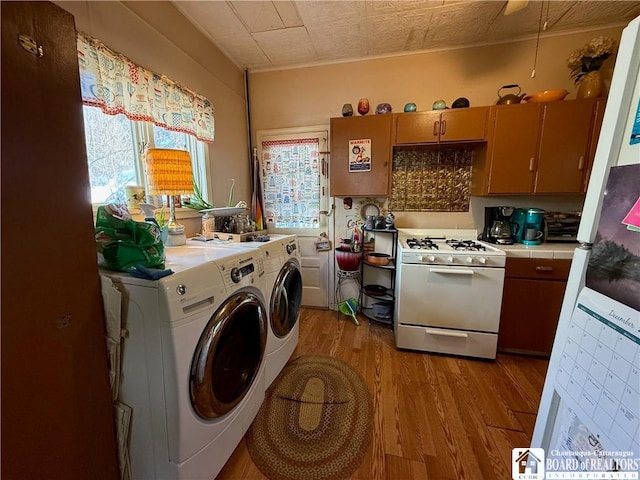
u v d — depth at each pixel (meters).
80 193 0.82
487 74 2.38
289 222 3.01
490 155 2.16
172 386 0.90
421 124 2.27
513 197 2.47
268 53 2.50
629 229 0.62
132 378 0.95
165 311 0.87
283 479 1.17
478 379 1.81
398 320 2.14
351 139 2.43
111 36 1.38
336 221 2.90
